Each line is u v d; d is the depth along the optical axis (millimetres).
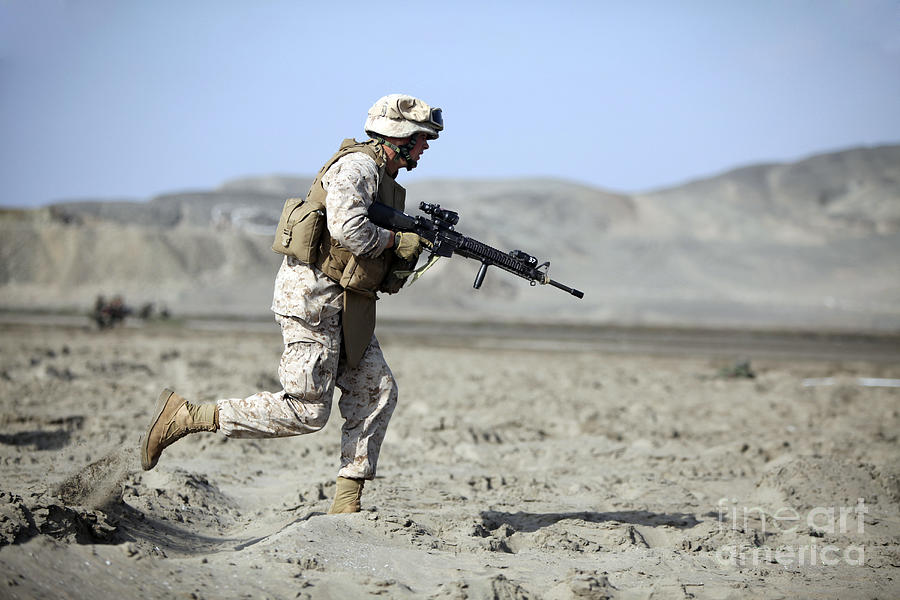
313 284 12859
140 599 10102
